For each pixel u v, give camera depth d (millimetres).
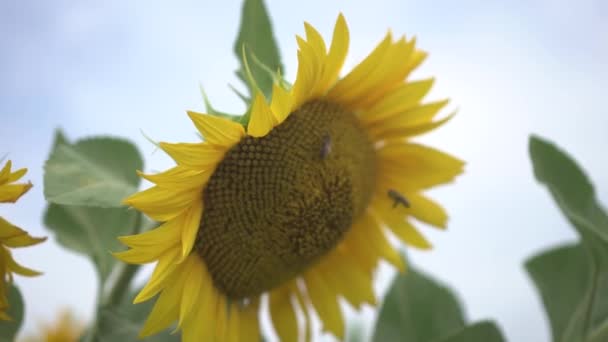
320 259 794
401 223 826
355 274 822
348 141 759
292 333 807
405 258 884
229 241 723
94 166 742
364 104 774
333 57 722
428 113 784
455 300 872
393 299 869
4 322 728
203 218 716
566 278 843
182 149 665
